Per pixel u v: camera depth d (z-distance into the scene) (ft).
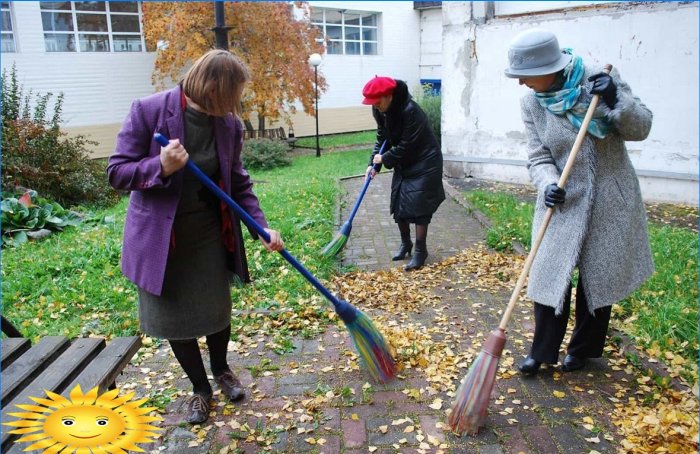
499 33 27.94
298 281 15.48
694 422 8.73
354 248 19.54
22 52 44.62
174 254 8.57
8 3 43.52
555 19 25.62
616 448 8.46
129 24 49.49
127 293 15.28
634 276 9.75
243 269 9.37
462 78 29.99
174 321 8.75
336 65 64.34
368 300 14.61
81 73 47.47
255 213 9.35
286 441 8.86
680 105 23.00
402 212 16.79
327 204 25.27
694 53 22.20
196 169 8.10
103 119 49.21
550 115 9.57
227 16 45.21
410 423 9.22
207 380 9.73
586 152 9.29
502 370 10.77
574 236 9.47
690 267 15.01
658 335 11.42
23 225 22.75
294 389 10.34
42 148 29.71
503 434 8.88
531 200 25.21
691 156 23.16
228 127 8.66
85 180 30.50
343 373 10.87
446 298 14.66
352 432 9.05
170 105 8.15
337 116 66.03
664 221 21.17
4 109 30.58
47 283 16.08
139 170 7.76
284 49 47.75
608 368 10.75
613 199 9.43
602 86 8.69
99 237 21.39
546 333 10.19
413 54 70.23
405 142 16.01
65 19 46.37
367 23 66.28
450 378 10.59
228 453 8.59
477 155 30.58
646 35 23.13
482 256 17.89
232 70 7.88
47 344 8.71
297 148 56.70
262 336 12.50
